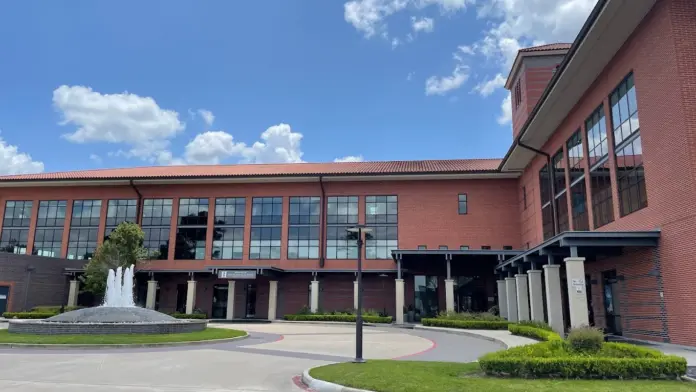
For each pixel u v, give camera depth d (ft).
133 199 140.56
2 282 121.49
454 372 36.19
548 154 98.07
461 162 143.95
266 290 133.28
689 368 37.32
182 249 136.26
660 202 56.75
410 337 78.43
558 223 93.86
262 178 133.28
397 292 108.58
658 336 56.65
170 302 135.85
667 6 54.90
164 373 40.09
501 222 126.52
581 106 79.82
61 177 138.92
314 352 56.18
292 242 133.08
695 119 51.83
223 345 63.57
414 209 130.52
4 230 142.10
